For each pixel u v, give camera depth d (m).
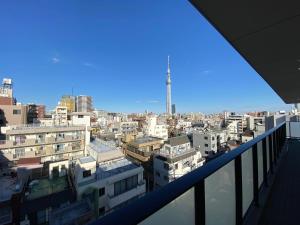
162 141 23.69
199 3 1.42
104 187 8.66
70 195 9.20
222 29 1.79
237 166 1.37
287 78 3.69
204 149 26.25
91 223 0.42
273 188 2.34
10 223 7.61
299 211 1.80
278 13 1.53
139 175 9.99
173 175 15.29
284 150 3.97
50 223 7.03
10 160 12.59
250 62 2.72
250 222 1.53
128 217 0.45
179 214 0.73
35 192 9.44
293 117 6.18
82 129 15.98
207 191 0.99
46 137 14.31
